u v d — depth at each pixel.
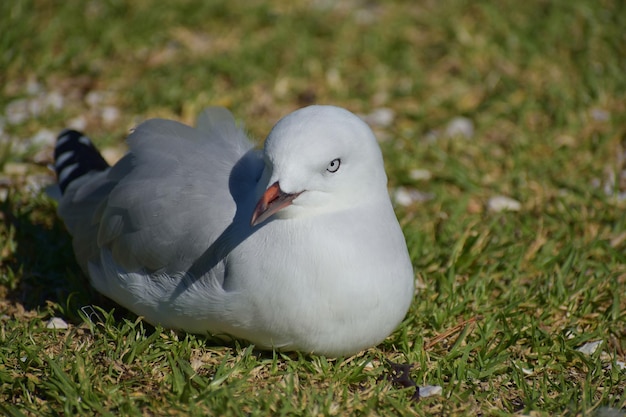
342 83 14.69
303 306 8.16
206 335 8.93
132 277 9.00
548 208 11.97
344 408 8.17
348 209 8.24
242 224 8.42
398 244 8.51
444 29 15.90
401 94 14.45
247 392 8.30
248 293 8.21
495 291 10.45
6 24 15.09
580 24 15.79
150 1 16.12
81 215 10.08
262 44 15.38
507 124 13.80
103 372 8.56
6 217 11.36
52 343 9.08
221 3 16.23
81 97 14.20
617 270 10.76
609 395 8.61
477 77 14.76
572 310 10.05
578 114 13.73
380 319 8.43
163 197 8.88
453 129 13.73
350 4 16.83
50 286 10.40
